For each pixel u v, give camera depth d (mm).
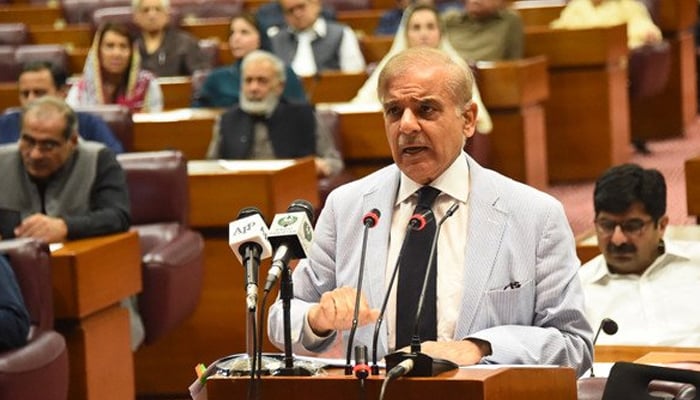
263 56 12672
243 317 10906
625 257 8148
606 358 7234
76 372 9148
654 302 8133
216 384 4602
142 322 10102
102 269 9289
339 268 5691
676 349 7332
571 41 16141
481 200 5559
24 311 8109
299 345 5363
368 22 19594
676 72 18562
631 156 17500
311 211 4941
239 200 10883
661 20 18547
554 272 5512
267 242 4766
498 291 5457
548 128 16391
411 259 5516
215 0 21906
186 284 10289
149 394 11023
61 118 9859
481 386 4336
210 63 17500
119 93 14523
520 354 5246
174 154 10594
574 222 14109
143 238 10367
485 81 14773
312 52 16484
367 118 12969
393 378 4305
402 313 5477
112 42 14367
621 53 16453
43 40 20703
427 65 5387
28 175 9984
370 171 13094
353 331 4793
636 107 18625
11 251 8492
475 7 15992
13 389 7879
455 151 5465
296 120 12680
